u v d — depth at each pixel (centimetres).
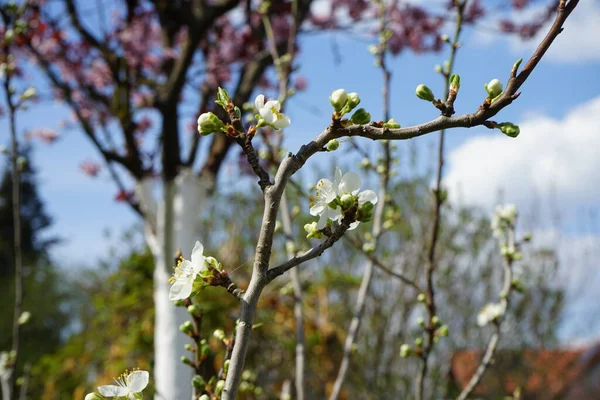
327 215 139
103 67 580
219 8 501
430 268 263
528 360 891
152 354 598
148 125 650
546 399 949
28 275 2103
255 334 568
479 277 835
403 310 670
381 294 682
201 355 193
